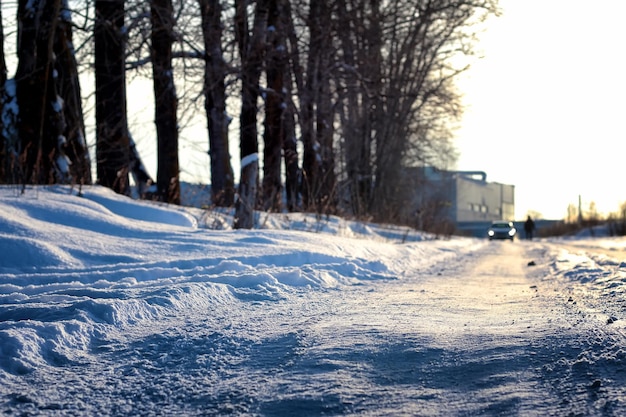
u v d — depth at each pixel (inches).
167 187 778.8
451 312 233.5
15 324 185.8
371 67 998.4
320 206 837.8
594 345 156.9
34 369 155.9
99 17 708.7
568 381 127.6
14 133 596.7
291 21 868.0
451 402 118.5
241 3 700.7
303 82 987.9
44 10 598.9
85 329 191.6
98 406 125.9
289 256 414.3
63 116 617.3
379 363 149.5
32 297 249.1
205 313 236.4
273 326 206.5
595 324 189.9
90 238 393.4
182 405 124.9
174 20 706.2
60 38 639.1
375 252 573.6
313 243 499.8
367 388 129.4
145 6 727.1
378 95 1023.0
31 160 597.6
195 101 767.1
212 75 735.1
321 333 187.3
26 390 137.9
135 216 526.0
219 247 421.4
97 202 529.3
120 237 420.5
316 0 877.2
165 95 775.7
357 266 412.8
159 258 377.4
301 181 1078.4
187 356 166.9
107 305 213.6
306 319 219.1
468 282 386.9
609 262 515.2
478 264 608.1
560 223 3152.1
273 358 160.7
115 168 710.5
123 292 254.8
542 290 325.7
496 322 203.9
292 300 276.4
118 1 699.4
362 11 919.7
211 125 855.7
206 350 172.4
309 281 338.0
